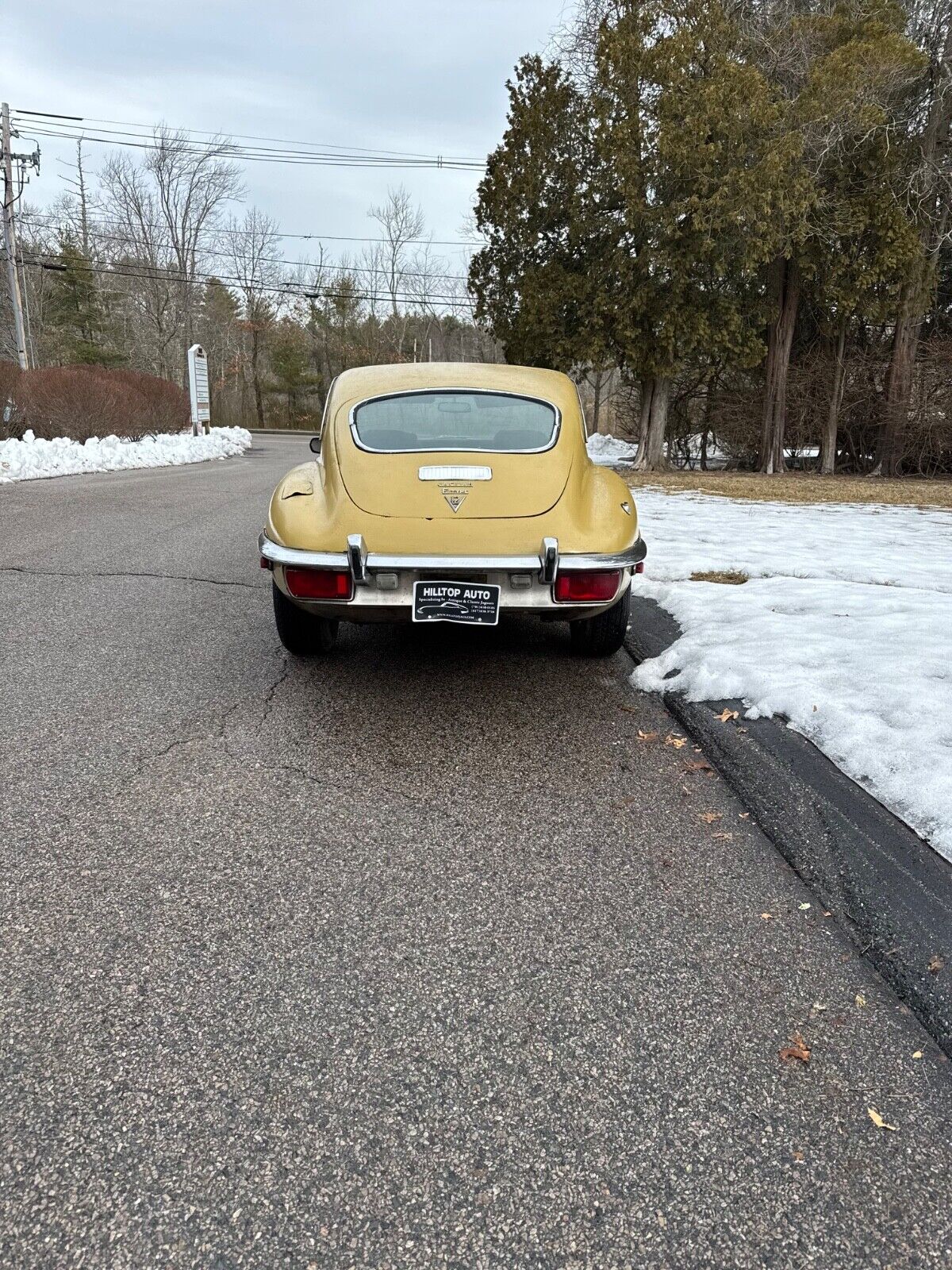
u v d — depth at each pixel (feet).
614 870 8.29
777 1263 4.47
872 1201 4.84
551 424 13.47
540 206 57.62
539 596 11.57
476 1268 4.39
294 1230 4.57
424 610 11.44
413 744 11.17
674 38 50.67
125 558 22.86
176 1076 5.58
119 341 174.50
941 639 14.83
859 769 10.08
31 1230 4.52
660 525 31.78
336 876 8.03
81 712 11.86
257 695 12.82
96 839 8.53
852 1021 6.32
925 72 55.21
